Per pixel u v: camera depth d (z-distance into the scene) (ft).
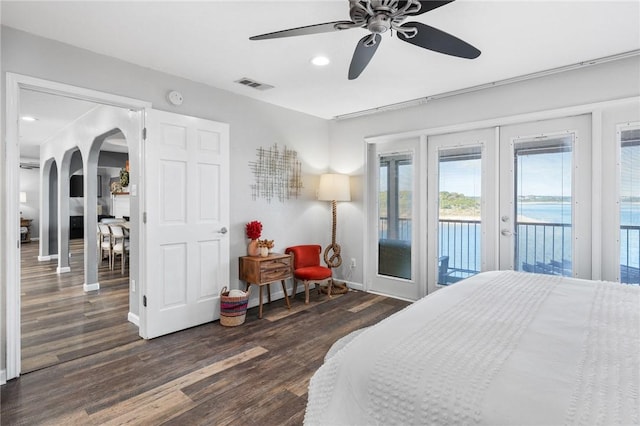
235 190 12.14
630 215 9.09
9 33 7.50
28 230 31.76
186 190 10.46
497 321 4.58
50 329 10.46
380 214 14.48
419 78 10.52
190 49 8.64
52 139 19.99
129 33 7.82
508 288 6.26
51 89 8.13
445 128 12.20
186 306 10.48
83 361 8.36
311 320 11.28
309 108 13.87
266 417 6.21
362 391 3.46
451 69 9.80
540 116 10.27
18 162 7.64
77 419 6.14
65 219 18.83
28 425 5.98
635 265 9.04
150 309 9.70
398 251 13.93
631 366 3.30
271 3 6.61
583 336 4.06
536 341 3.92
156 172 9.81
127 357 8.57
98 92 8.81
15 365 7.57
